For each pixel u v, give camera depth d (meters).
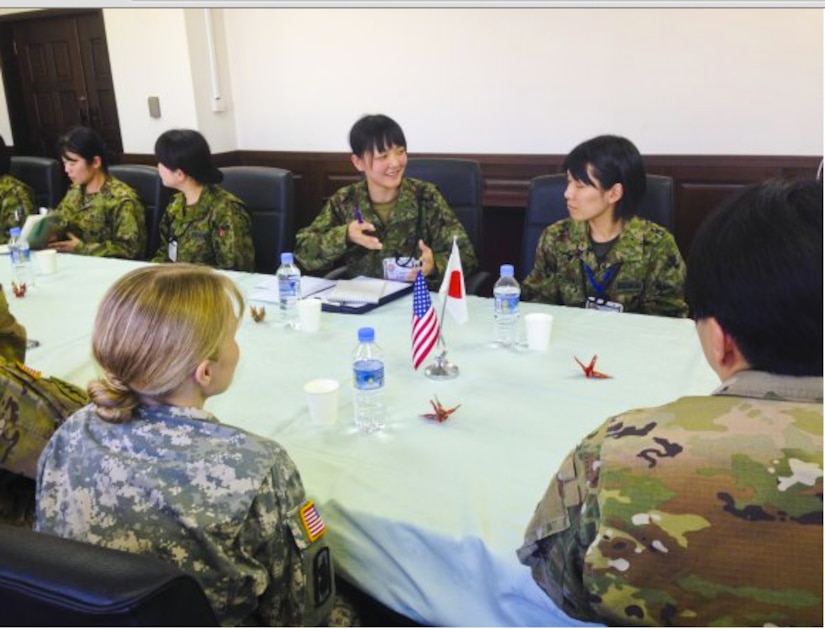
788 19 3.29
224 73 4.68
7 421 1.13
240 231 2.75
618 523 0.63
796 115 3.39
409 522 0.99
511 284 1.83
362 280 2.20
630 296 2.12
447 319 1.86
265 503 0.88
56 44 5.32
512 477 1.09
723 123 3.53
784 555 0.59
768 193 0.67
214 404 1.40
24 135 5.73
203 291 0.92
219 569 0.84
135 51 4.64
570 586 0.71
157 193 3.34
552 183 2.46
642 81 3.62
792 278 0.62
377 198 2.49
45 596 0.60
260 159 4.79
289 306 1.98
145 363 0.88
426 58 4.08
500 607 0.94
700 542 0.61
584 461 0.71
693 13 3.44
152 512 0.85
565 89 3.79
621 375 1.47
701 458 0.63
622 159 2.01
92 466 0.88
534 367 1.53
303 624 0.94
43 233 2.91
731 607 0.61
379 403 1.38
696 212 3.69
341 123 4.46
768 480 0.60
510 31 3.83
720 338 0.69
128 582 0.60
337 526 1.05
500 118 3.99
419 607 1.00
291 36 4.44
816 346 0.64
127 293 0.90
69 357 1.69
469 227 2.64
